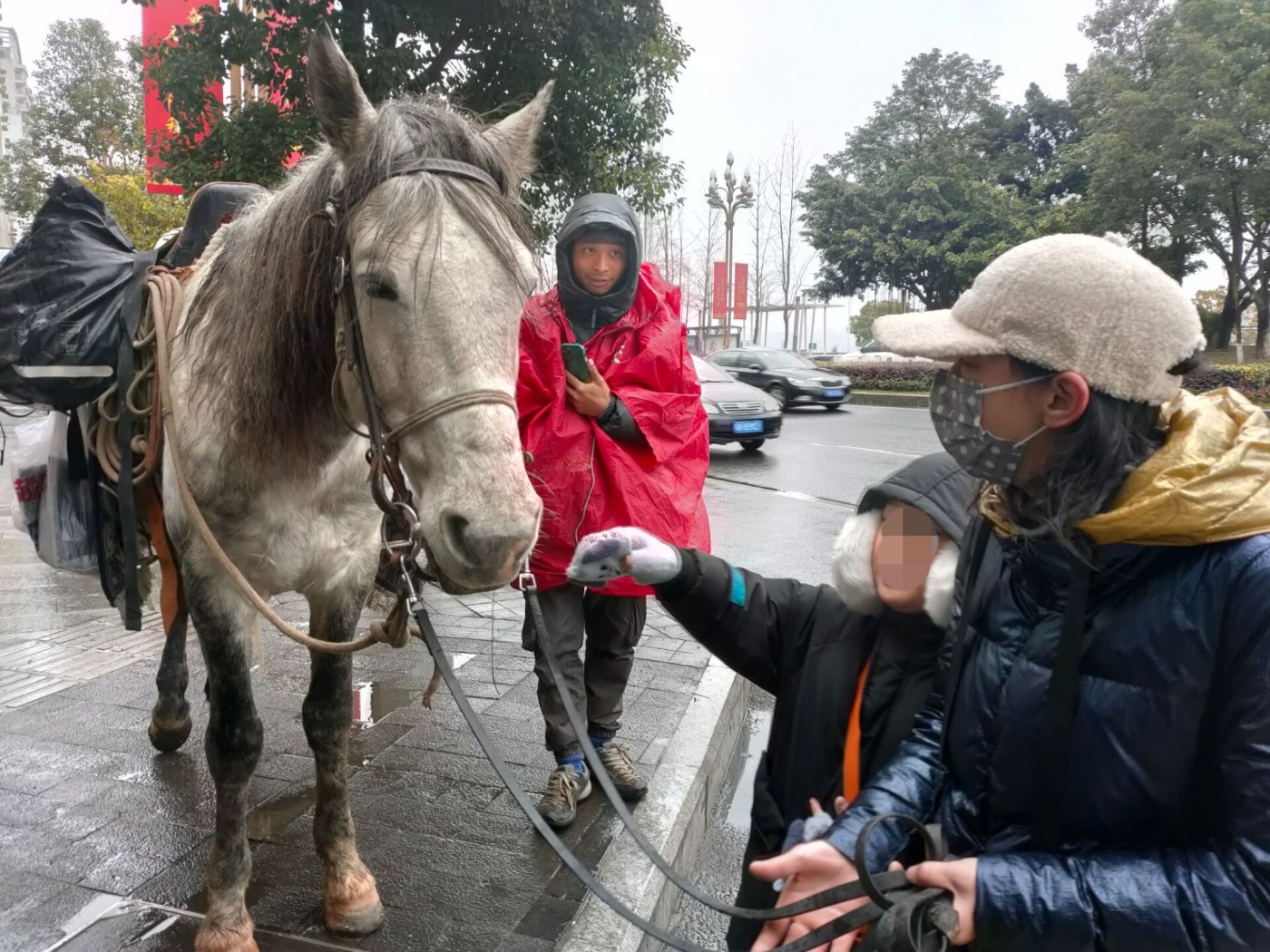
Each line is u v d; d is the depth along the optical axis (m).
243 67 8.82
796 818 1.50
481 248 1.64
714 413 11.55
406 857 2.57
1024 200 32.25
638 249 2.72
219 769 2.14
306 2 8.02
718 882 2.95
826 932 1.11
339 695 2.29
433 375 1.60
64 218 2.59
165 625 2.51
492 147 1.85
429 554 1.62
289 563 2.19
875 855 1.20
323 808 2.29
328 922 2.22
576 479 2.61
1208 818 1.02
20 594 5.33
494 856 2.57
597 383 2.62
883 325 1.14
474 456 1.55
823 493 9.20
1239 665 0.95
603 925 2.20
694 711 3.55
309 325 1.92
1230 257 26.59
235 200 2.72
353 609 2.32
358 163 1.74
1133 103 23.25
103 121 31.89
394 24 8.05
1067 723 1.05
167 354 2.22
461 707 1.52
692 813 2.91
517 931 2.24
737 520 7.87
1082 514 1.01
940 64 35.28
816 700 1.48
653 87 10.28
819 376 18.30
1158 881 0.97
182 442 2.15
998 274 1.07
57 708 3.60
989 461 1.09
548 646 1.58
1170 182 23.64
